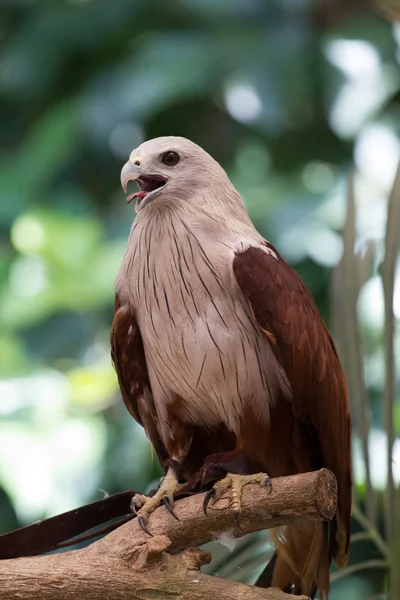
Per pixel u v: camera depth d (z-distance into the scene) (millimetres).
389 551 7102
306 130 14484
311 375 7094
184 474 7613
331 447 7281
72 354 12766
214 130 14852
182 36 14273
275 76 13898
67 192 14156
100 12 15109
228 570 7426
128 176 7324
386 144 13523
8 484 10883
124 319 7383
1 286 12703
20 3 15398
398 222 7352
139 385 7629
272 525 6035
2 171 14039
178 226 7098
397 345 10133
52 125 13992
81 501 11039
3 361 11641
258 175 14133
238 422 7145
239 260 6953
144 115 13898
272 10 14555
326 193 12734
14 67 15070
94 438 11328
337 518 7316
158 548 5832
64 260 12633
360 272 7715
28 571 5785
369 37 13992
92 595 5793
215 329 6984
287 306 6988
